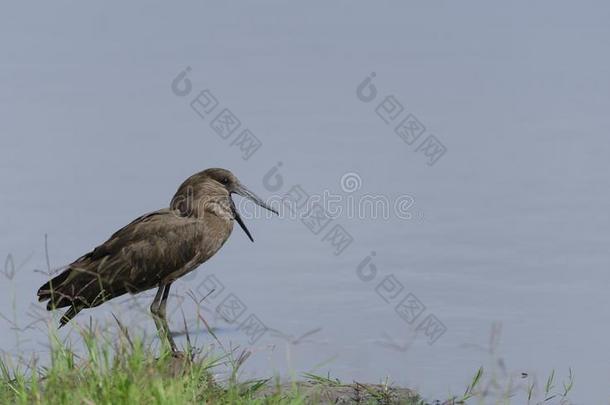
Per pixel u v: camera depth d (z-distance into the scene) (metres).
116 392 9.38
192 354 11.65
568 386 12.32
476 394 11.85
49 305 13.16
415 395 11.86
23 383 10.26
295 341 12.55
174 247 13.69
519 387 12.30
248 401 10.40
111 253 13.53
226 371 11.87
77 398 9.35
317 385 11.89
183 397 9.69
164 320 13.07
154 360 10.27
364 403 11.49
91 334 10.20
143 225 13.73
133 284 13.52
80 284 13.20
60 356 10.34
